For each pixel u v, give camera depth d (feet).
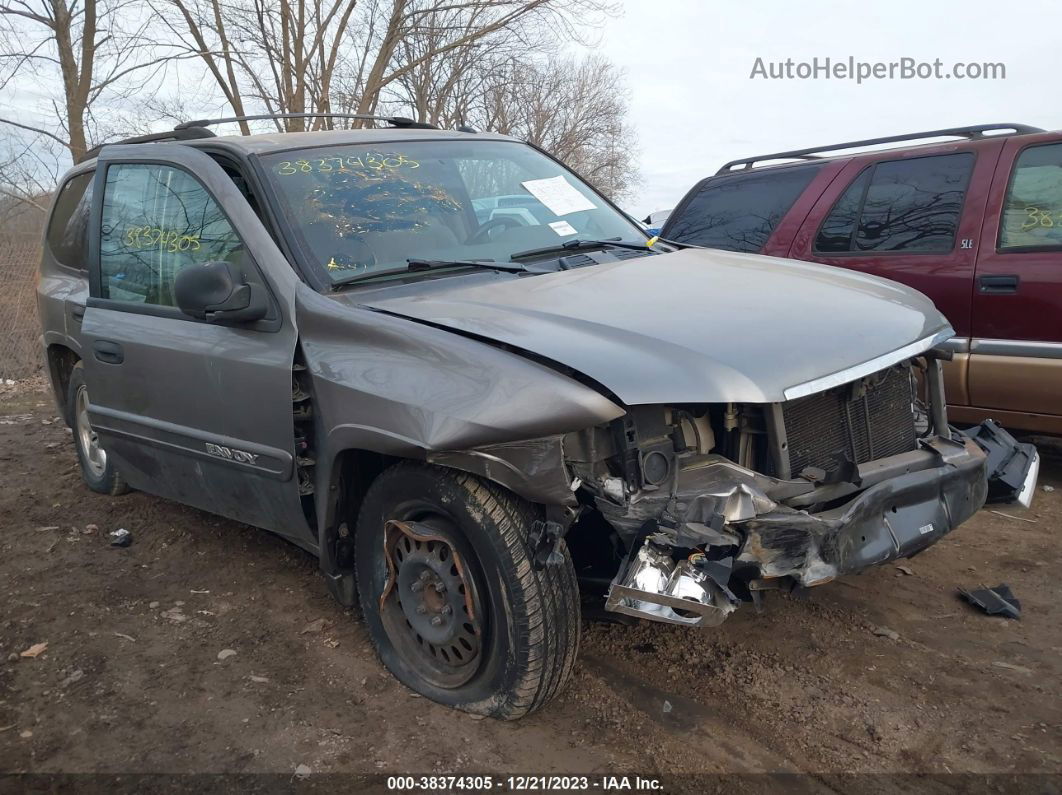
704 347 9.18
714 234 21.48
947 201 17.37
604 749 9.46
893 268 17.76
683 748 9.44
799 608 12.35
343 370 10.11
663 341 9.25
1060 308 15.46
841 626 11.85
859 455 10.51
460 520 9.45
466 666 10.13
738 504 8.81
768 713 10.00
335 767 9.32
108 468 17.47
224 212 11.85
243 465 11.73
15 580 14.26
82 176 17.35
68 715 10.46
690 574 8.60
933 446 11.15
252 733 9.96
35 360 33.14
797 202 19.83
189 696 10.75
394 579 10.68
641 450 9.21
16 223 41.50
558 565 9.33
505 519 9.20
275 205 11.60
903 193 18.10
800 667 10.89
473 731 9.82
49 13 45.21
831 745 9.43
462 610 9.90
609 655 11.28
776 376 9.02
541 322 9.70
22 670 11.50
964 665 10.88
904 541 9.82
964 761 9.12
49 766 9.54
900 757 9.21
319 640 11.91
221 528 15.97
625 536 8.99
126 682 11.12
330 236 11.50
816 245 19.26
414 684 10.60
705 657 11.17
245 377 11.27
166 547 15.31
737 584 9.18
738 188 21.38
